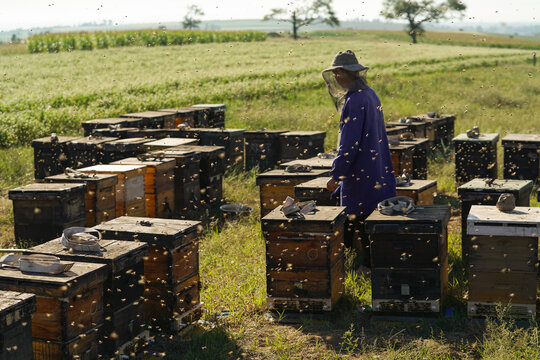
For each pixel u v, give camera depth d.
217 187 10.21
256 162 12.53
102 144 9.90
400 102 25.64
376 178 6.46
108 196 7.71
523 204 6.40
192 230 5.01
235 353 4.63
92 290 4.10
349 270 6.36
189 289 5.07
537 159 10.45
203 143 12.30
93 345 4.14
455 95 27.83
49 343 3.90
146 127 13.45
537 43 78.75
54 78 33.12
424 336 4.81
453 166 12.58
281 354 4.57
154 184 8.62
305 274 5.18
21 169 12.15
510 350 4.33
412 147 10.30
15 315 3.42
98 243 4.41
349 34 85.38
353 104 6.19
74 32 56.72
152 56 47.53
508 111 22.03
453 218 8.67
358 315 5.30
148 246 4.77
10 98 24.30
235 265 6.64
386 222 4.98
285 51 53.34
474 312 5.03
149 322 4.86
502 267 4.92
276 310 5.35
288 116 19.83
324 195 7.20
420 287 5.03
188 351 4.59
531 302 4.90
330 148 15.38
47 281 3.82
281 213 5.39
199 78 31.98
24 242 7.13
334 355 4.51
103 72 36.62
